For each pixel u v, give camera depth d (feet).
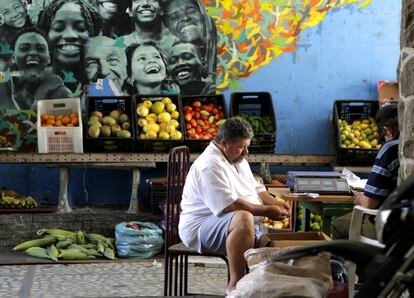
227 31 25.04
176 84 25.07
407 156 11.19
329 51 25.27
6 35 24.52
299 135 25.39
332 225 15.80
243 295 9.34
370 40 25.32
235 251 13.58
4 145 23.94
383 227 5.32
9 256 21.06
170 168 14.96
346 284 10.36
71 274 19.21
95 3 24.67
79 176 24.67
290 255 5.84
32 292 17.20
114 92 24.86
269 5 25.02
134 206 23.00
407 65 11.24
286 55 25.20
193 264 20.42
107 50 24.80
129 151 23.38
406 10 11.31
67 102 23.79
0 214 22.18
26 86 24.62
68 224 22.52
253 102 24.64
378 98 24.93
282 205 15.83
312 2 25.09
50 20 24.58
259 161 23.43
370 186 13.62
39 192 24.61
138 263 20.68
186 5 24.90
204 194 14.46
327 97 25.34
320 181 16.65
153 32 24.88
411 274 5.07
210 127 23.93
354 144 23.27
